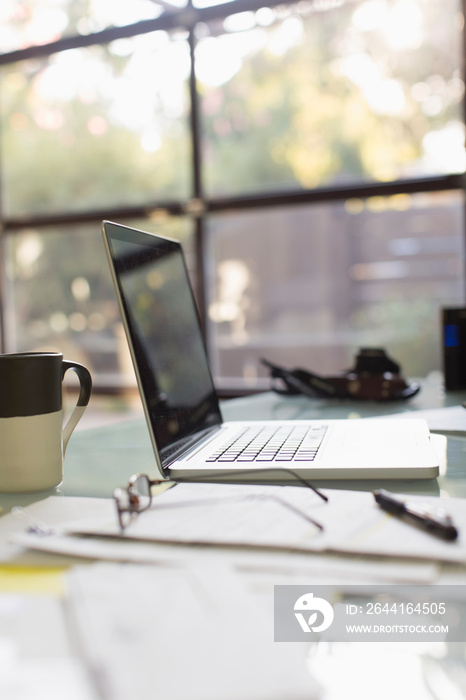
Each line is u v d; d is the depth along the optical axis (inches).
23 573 18.2
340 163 119.8
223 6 115.3
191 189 119.3
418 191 102.0
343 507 22.0
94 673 12.3
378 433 34.6
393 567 17.0
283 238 141.5
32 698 11.6
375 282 138.3
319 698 11.7
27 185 137.6
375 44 113.6
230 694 11.6
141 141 125.6
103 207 128.6
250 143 122.4
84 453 37.6
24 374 27.2
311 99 120.6
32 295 141.1
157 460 27.3
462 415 45.0
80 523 21.0
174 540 19.3
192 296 41.8
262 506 22.2
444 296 130.8
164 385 30.8
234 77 120.5
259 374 138.4
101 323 141.2
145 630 13.8
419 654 20.1
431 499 22.9
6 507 25.3
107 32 124.3
